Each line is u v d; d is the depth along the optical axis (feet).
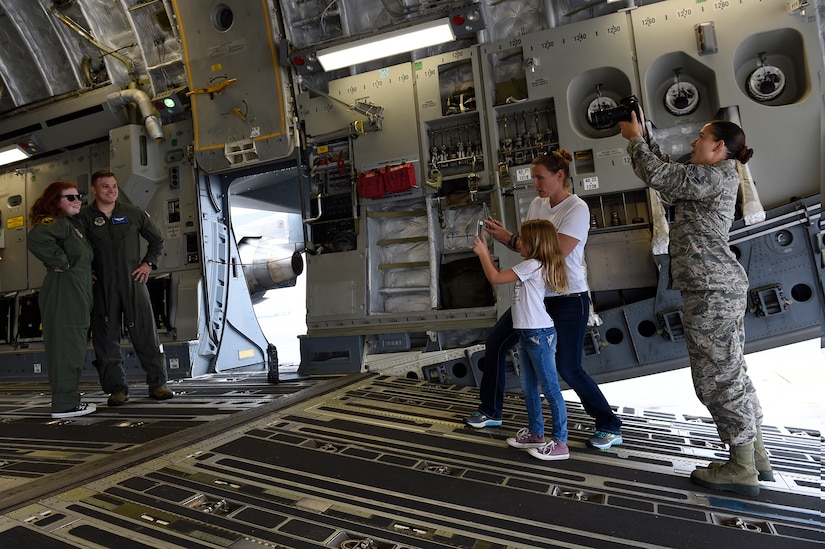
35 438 11.85
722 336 7.80
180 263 21.49
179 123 21.53
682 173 7.95
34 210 13.24
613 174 15.65
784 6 14.34
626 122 8.72
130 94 21.29
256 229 30.76
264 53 18.43
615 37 15.72
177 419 12.76
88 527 6.87
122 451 10.23
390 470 8.94
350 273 18.17
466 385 16.55
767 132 14.61
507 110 17.04
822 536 6.48
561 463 9.25
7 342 25.04
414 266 18.07
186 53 19.36
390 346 17.85
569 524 6.93
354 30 18.20
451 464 9.21
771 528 6.73
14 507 7.52
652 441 10.58
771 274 14.23
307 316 18.51
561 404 9.45
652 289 15.84
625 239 15.87
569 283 9.70
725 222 8.05
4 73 23.43
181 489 8.16
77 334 13.75
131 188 21.67
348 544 6.43
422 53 17.97
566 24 16.39
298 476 8.70
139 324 15.20
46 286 13.66
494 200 16.94
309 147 18.88
